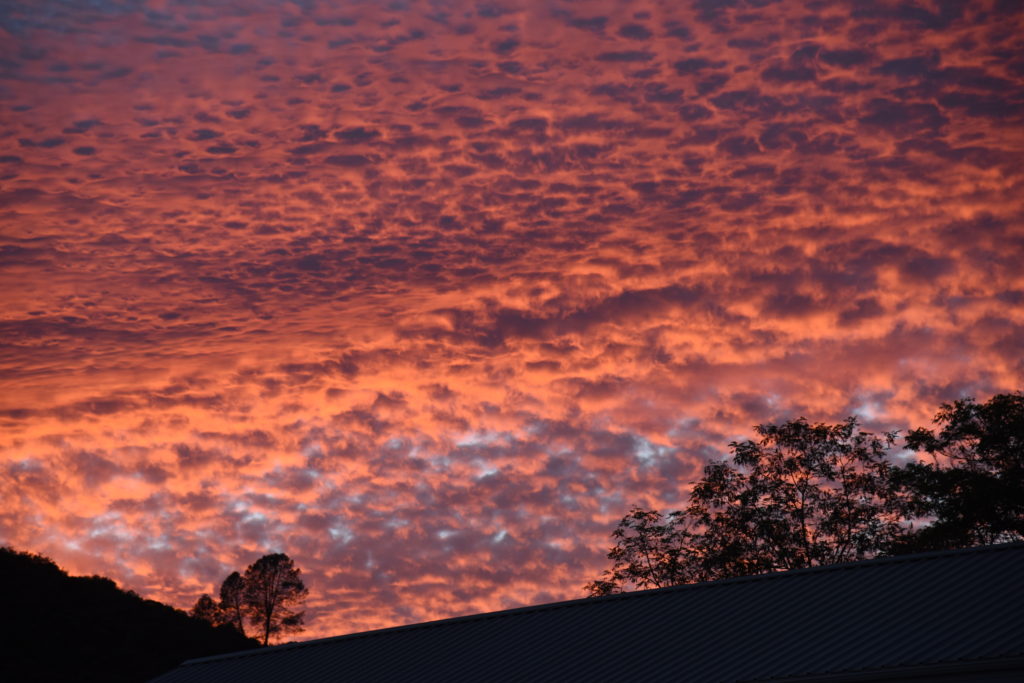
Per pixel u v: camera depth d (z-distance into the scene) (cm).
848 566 3114
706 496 7312
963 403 6819
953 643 2283
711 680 2519
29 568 10475
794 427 7350
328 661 3641
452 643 3444
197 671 4012
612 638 3059
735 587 3238
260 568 12900
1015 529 6581
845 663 2359
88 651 9131
